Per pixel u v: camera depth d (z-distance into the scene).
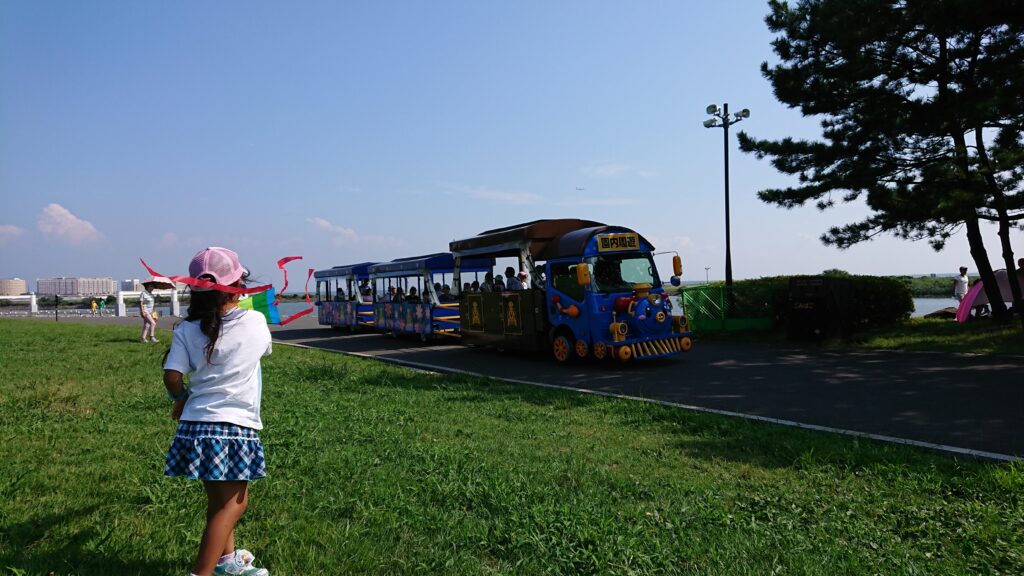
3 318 39.31
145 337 19.91
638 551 3.84
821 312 16.45
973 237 17.22
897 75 16.45
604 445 6.62
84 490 5.00
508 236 15.95
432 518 4.41
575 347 14.18
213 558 3.16
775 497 4.97
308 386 10.73
